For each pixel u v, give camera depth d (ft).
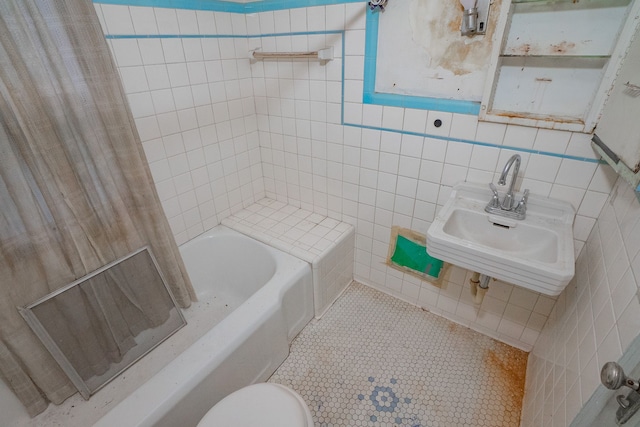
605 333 2.61
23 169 3.44
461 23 4.03
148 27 4.68
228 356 4.18
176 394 3.62
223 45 5.74
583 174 3.92
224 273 6.67
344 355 5.59
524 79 4.00
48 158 3.56
